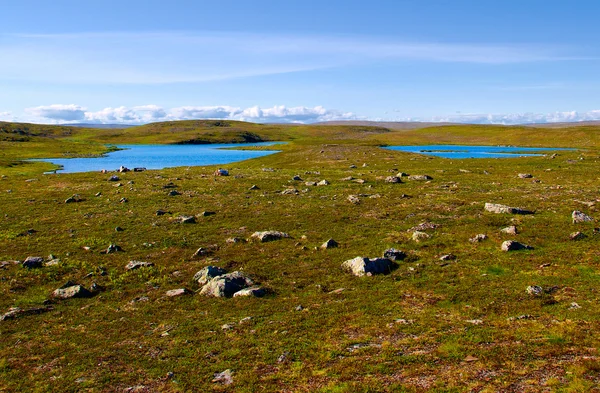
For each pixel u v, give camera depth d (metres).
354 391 11.95
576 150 124.69
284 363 13.97
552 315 16.08
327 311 18.11
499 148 153.00
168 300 20.56
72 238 32.22
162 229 34.25
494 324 15.68
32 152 169.00
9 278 23.92
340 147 112.88
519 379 11.83
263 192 50.16
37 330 17.67
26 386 13.44
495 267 22.44
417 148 162.50
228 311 18.84
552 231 28.62
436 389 11.66
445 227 31.52
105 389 13.09
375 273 22.72
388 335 15.49
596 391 10.70
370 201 43.00
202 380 13.31
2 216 39.47
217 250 28.64
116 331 17.34
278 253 27.27
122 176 66.38
